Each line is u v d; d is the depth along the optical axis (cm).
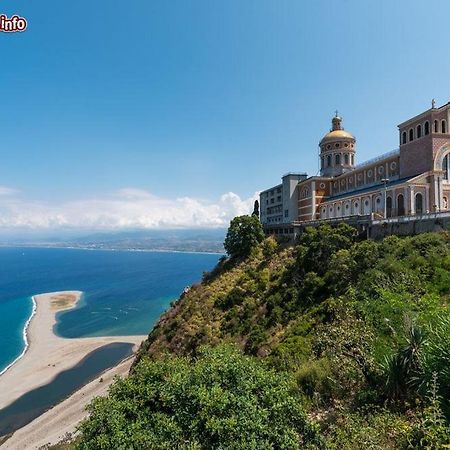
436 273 2666
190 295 5781
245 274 5553
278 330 3688
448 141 5116
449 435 984
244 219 6462
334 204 7425
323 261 4278
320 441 1214
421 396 1244
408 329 1428
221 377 1325
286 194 9138
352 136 8606
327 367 1764
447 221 3506
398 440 1143
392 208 5462
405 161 5672
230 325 4400
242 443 1072
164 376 1420
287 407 1248
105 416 1245
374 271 3066
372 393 1459
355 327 1825
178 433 1134
